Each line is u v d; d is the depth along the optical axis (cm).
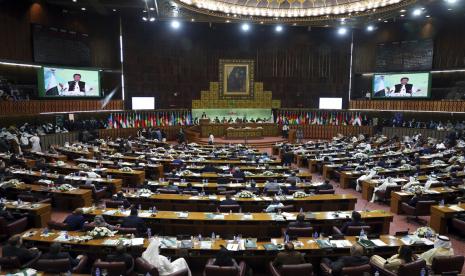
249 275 947
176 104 3731
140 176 1848
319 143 2922
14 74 2859
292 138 3381
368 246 945
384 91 3606
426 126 3291
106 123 3309
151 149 2609
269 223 1141
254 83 3850
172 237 1010
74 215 1122
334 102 3838
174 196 1393
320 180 2120
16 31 2731
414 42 3438
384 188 1616
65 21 3088
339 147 2752
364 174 1889
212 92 3797
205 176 1752
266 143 3312
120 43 3528
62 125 2959
